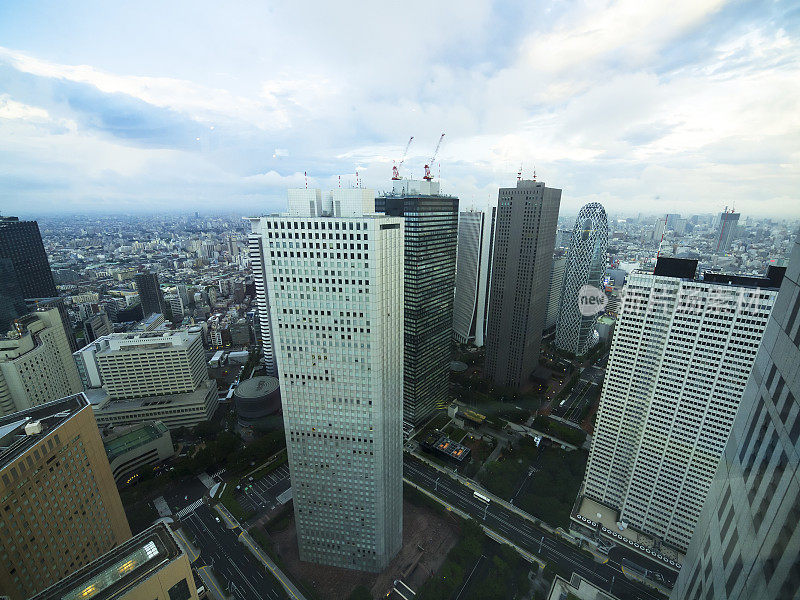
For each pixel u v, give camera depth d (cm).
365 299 14675
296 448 17212
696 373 17012
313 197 16350
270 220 14625
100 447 16288
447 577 18188
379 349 15238
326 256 14562
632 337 19200
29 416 14962
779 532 4225
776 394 4925
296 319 15488
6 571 12056
